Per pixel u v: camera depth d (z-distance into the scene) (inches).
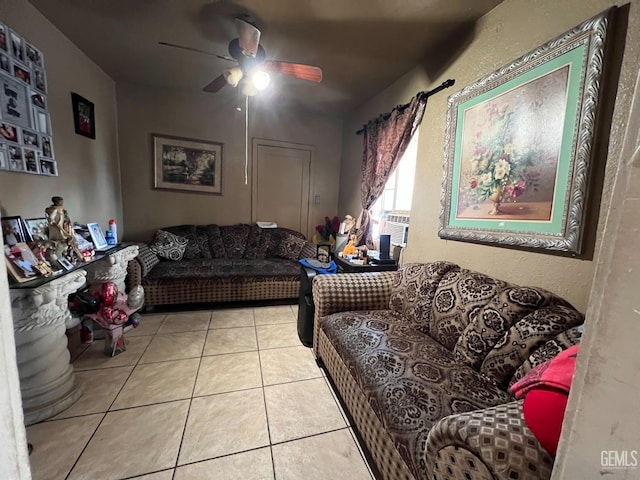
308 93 123.5
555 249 49.8
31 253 55.9
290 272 122.2
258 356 80.4
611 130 42.5
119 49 95.5
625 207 13.5
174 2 70.8
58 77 85.3
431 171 85.9
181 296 110.5
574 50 46.6
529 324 45.2
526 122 55.2
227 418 57.1
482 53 68.3
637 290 13.0
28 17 72.6
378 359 51.5
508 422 26.5
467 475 26.2
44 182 79.8
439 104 82.7
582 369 15.5
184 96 135.0
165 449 49.4
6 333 17.0
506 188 59.8
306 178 159.5
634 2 39.9
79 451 48.3
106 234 99.3
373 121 119.5
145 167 133.9
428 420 37.9
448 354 53.6
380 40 81.7
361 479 46.0
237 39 83.0
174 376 69.7
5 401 17.1
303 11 71.2
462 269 68.4
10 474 17.6
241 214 151.5
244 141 146.8
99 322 75.4
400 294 74.1
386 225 114.5
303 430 54.9
